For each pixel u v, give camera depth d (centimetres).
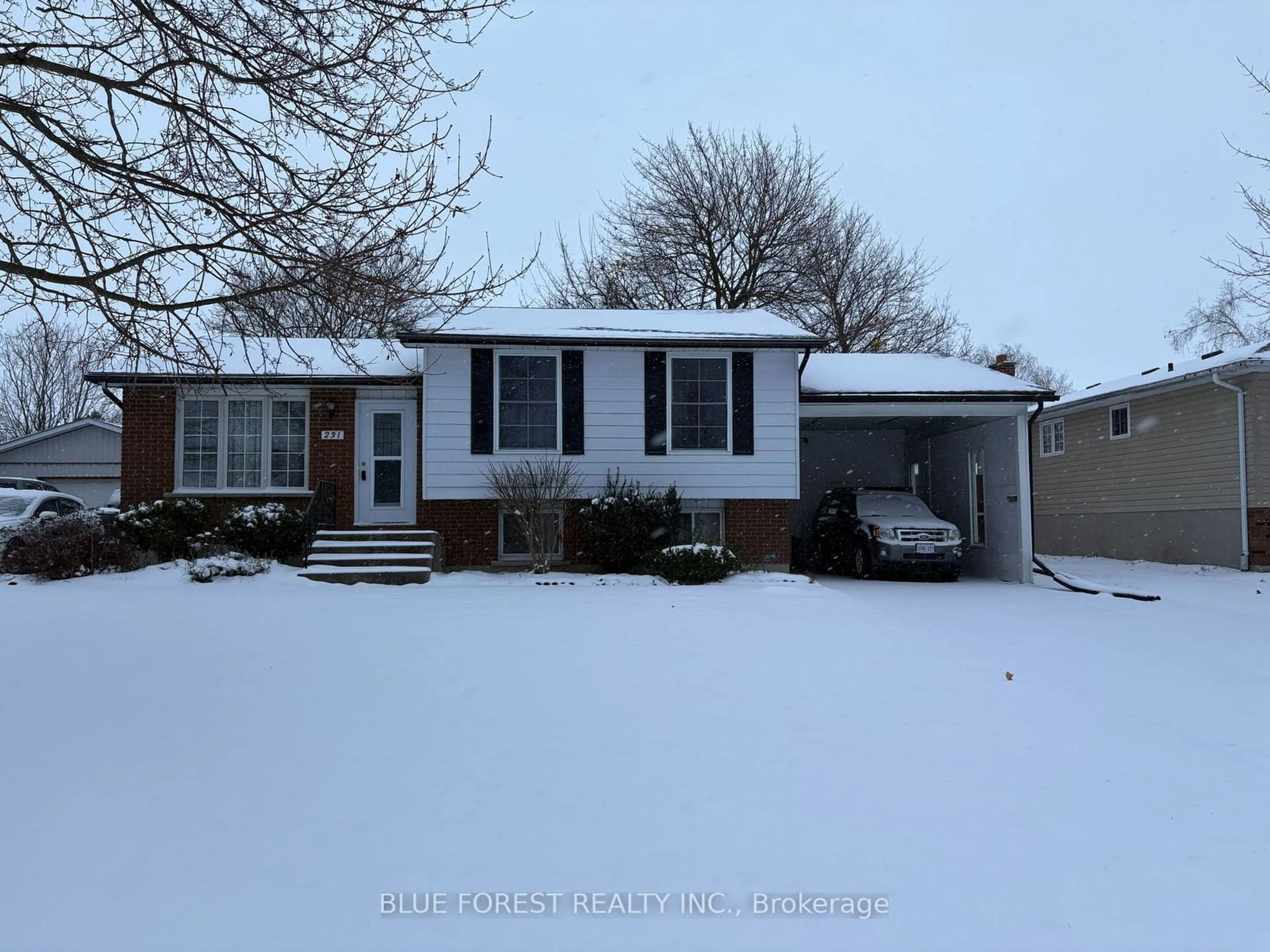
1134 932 333
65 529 1370
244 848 405
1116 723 619
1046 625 1074
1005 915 346
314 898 357
